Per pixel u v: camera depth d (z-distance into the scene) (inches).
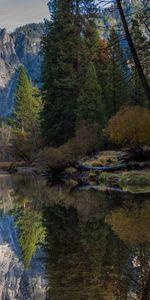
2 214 705.6
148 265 314.8
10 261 370.9
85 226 501.0
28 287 283.0
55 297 251.9
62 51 1733.5
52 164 1531.7
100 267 314.3
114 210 615.8
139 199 730.2
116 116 1264.8
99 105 1654.8
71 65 1721.2
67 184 1211.2
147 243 387.9
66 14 477.4
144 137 1192.2
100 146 1497.3
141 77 380.8
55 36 1866.4
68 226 511.2
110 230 460.4
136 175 1054.4
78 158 1478.8
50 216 615.8
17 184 1400.1
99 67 1807.3
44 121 1942.7
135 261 326.0
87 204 713.6
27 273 320.8
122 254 350.3
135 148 1224.2
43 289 270.1
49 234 470.9
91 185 1106.1
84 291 259.6
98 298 246.1
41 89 1989.4
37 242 432.8
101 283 275.3
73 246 394.9
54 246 404.8
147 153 1234.0
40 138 2237.9
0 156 3548.2
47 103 1935.3
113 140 1268.5
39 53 2034.9
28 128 2915.8
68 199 811.4
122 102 1734.7
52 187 1147.3
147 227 468.1
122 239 409.1
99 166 1311.5
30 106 3063.5
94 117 1647.4
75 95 1768.0
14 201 884.0
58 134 1845.5
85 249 376.5
